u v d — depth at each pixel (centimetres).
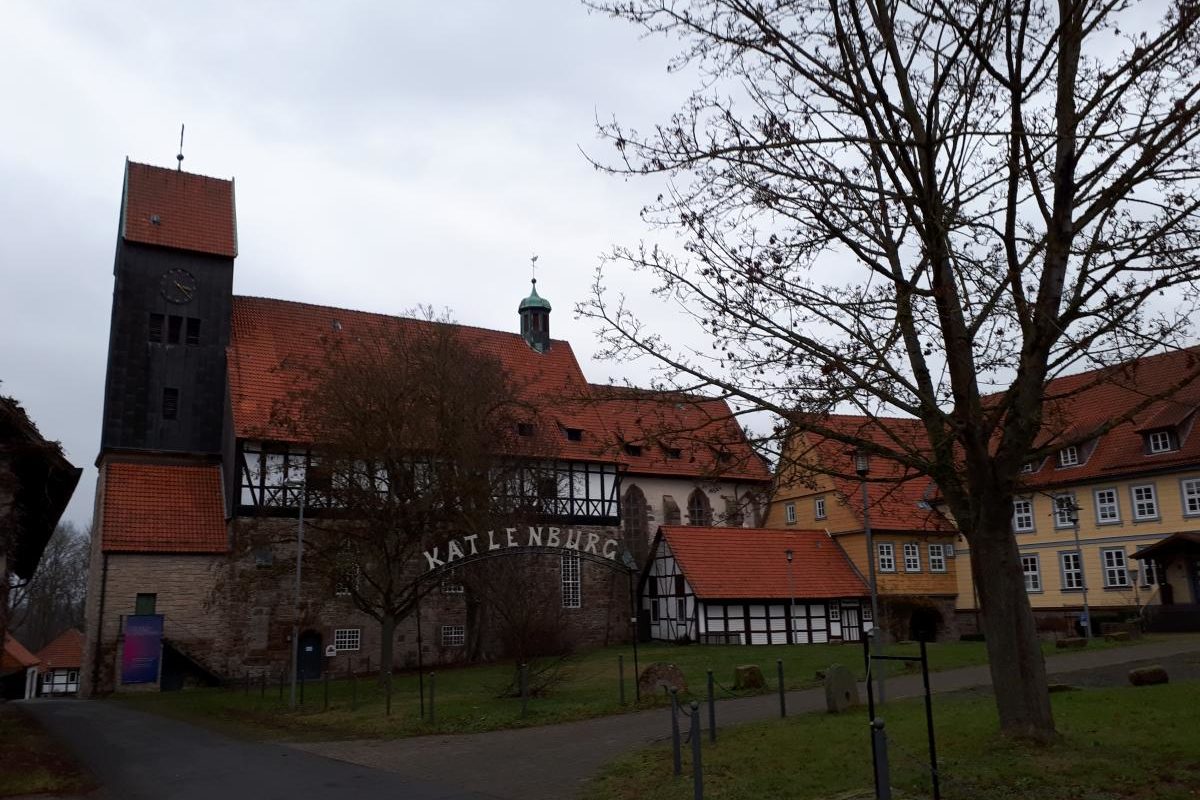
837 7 1010
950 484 1125
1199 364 957
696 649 3512
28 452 1856
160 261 3975
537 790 1140
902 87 1072
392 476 2819
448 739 1680
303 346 4181
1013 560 1096
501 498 3222
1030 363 1006
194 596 3512
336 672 3628
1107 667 2061
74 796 1240
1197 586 3397
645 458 4828
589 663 3053
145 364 3872
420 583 2789
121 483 3647
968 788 918
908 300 1028
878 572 4119
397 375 2908
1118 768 943
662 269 1154
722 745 1293
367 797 1145
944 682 2023
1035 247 982
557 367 4947
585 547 4156
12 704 2881
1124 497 3697
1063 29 905
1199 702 1358
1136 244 968
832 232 1048
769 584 3962
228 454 3719
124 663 3347
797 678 2280
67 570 8044
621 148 1086
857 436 1156
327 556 2866
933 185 1030
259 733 1930
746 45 1032
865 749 1177
